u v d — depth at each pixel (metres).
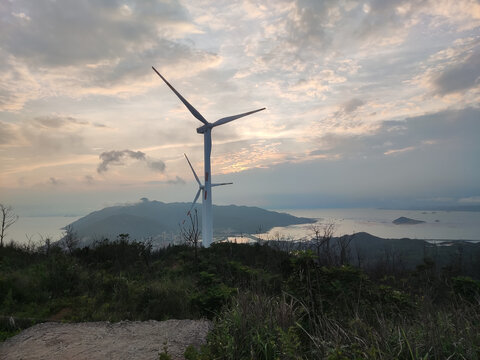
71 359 5.30
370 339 4.26
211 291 8.09
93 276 11.73
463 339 4.09
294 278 6.40
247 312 5.35
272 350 4.52
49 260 13.22
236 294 7.65
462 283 7.58
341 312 5.45
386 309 5.91
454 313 4.96
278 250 15.68
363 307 5.67
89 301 8.82
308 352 4.41
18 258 14.72
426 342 4.10
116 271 14.23
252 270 11.12
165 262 16.47
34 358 5.39
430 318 4.70
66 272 10.95
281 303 5.55
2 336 6.54
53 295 9.61
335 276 6.34
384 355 3.79
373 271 13.32
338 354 3.66
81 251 16.48
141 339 6.13
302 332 5.00
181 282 11.12
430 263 12.16
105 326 6.94
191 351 4.48
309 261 6.44
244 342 4.76
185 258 15.98
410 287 9.71
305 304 5.70
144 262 15.73
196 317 7.77
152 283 10.84
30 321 7.49
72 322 7.40
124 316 8.10
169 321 7.19
